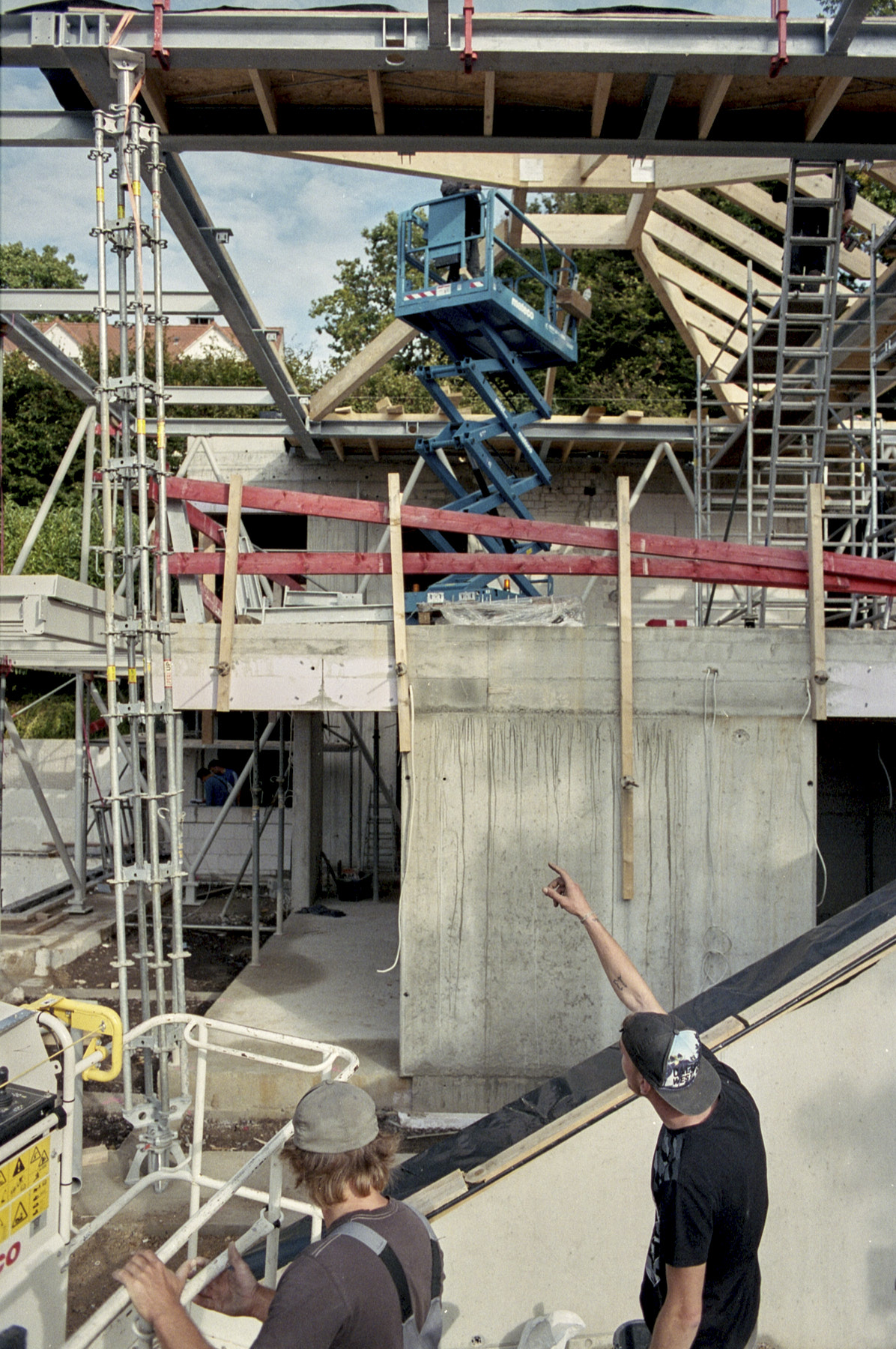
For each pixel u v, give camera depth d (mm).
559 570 6168
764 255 10000
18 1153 2453
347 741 11859
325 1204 1885
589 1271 3359
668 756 5996
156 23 5664
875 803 9523
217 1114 5961
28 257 33562
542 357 9773
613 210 26797
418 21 5762
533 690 6016
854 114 6801
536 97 6570
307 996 7367
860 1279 3295
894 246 9047
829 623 11336
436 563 6109
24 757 8969
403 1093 5992
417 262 8711
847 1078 3318
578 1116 3406
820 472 8297
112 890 11016
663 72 5902
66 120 6383
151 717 5051
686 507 12469
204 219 7359
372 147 6844
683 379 23609
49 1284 2574
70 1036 2742
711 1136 2082
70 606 5973
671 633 6020
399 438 11516
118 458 5148
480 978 5973
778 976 3602
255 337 9102
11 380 22234
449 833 6012
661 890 5980
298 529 15133
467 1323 3346
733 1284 2104
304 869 10453
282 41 5793
